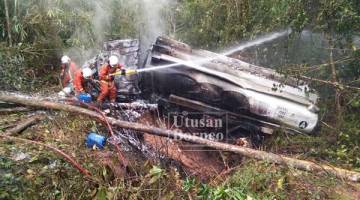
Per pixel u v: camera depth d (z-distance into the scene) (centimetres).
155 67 621
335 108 651
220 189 502
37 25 796
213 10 778
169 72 618
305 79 645
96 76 703
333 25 624
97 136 578
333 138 623
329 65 658
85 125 614
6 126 596
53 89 760
